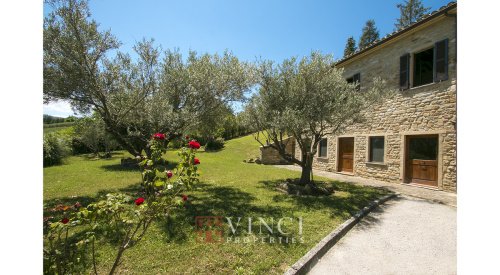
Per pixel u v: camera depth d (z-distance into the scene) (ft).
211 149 79.66
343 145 39.19
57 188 25.80
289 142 56.90
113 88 20.02
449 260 11.45
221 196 21.88
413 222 16.24
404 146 28.81
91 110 22.29
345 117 22.61
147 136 22.67
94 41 17.98
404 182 28.73
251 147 76.13
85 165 47.65
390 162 30.42
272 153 56.13
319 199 21.16
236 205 18.80
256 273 9.68
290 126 21.36
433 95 25.77
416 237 13.96
